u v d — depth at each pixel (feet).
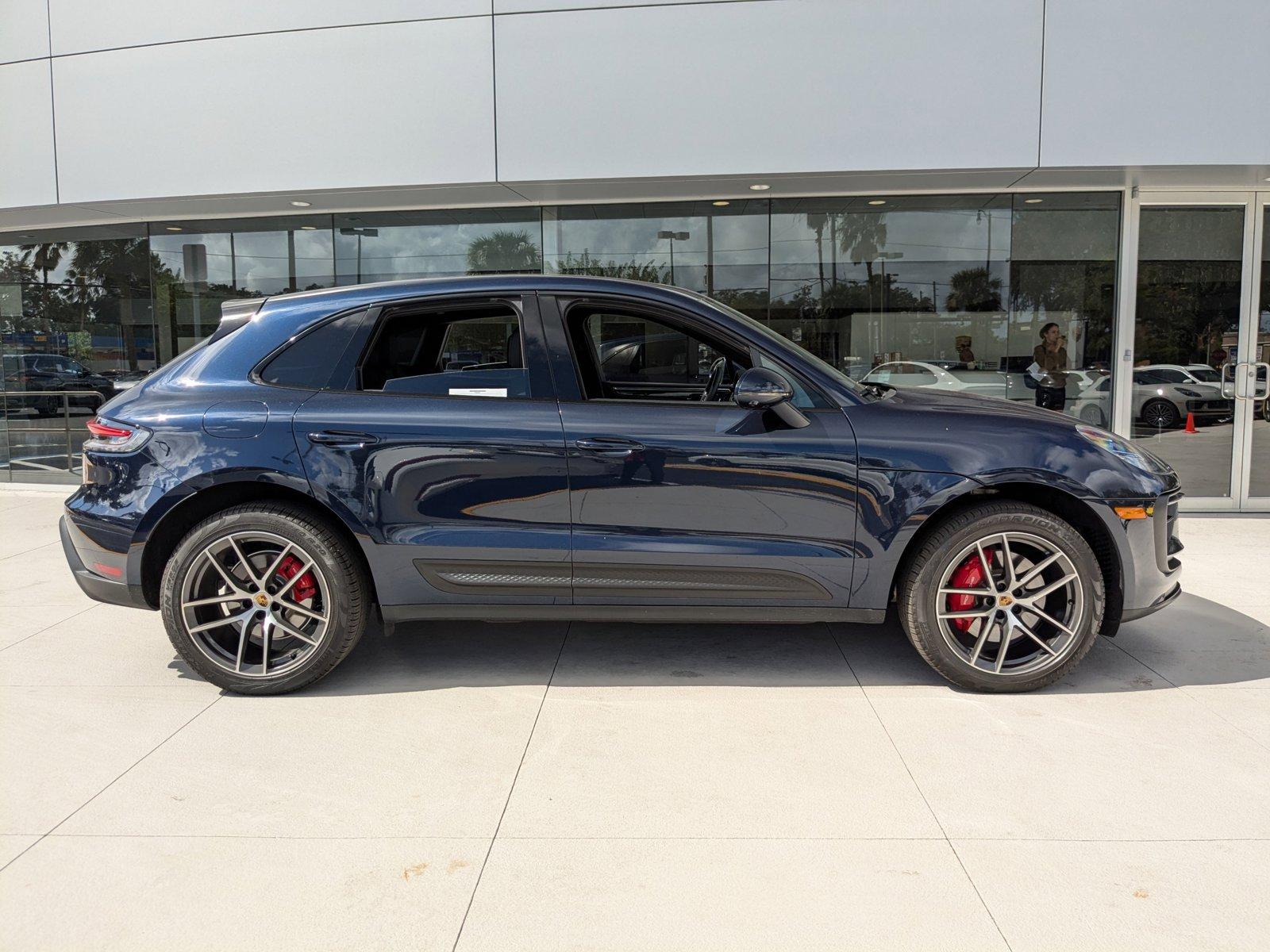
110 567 11.37
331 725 10.50
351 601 11.27
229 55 22.24
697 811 8.49
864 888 7.25
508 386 11.28
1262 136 19.94
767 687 11.60
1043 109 20.20
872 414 11.16
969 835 8.01
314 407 11.16
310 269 26.58
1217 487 24.35
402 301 11.53
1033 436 11.05
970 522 10.88
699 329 11.47
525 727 10.40
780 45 20.51
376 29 21.57
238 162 22.54
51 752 9.84
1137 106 20.06
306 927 6.82
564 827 8.22
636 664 12.51
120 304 28.17
